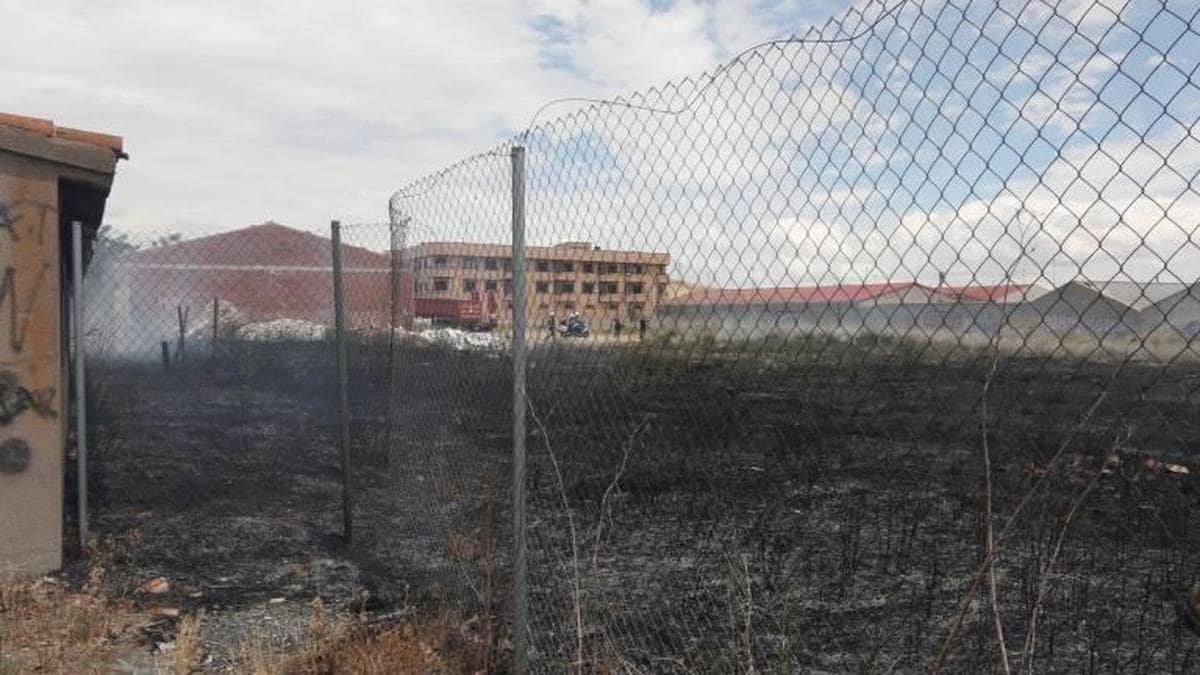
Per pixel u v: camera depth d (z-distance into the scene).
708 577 5.62
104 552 6.21
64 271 8.05
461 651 4.20
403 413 5.62
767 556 6.02
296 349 16.77
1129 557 5.98
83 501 6.21
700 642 4.58
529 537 6.19
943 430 7.64
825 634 4.73
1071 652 4.59
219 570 5.93
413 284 5.25
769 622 4.87
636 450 7.29
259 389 14.62
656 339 3.01
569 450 6.92
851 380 2.60
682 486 7.12
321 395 14.20
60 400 5.83
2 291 5.58
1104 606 5.20
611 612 4.79
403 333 5.53
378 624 4.70
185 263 16.73
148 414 12.31
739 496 7.04
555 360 3.53
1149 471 6.77
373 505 7.58
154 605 5.21
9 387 5.60
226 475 8.87
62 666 4.17
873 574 5.74
